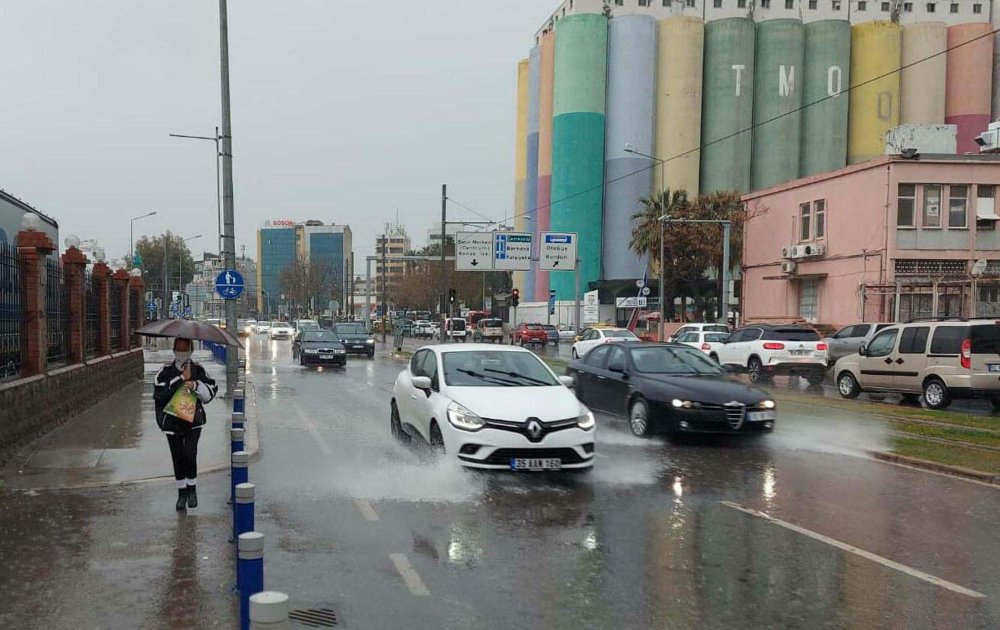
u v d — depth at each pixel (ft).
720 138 216.74
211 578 18.16
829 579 18.54
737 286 188.44
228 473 30.12
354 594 17.25
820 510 25.18
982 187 99.96
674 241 165.48
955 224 99.91
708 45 219.82
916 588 17.99
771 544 21.34
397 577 18.39
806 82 218.59
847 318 105.81
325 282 352.08
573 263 146.61
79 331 48.01
